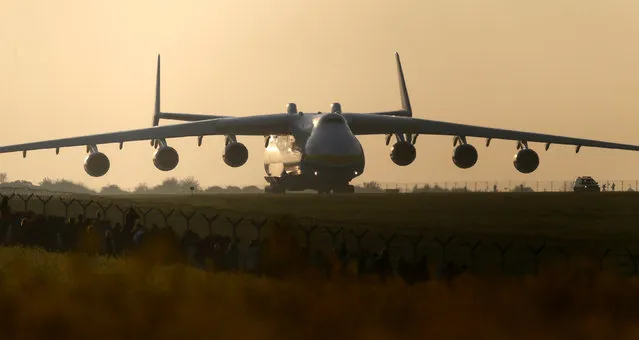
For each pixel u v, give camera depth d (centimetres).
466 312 8550
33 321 8175
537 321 8319
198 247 12269
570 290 9588
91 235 13325
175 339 7575
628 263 11506
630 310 8788
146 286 9856
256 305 8769
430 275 11050
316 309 8588
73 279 10294
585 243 12619
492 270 11594
